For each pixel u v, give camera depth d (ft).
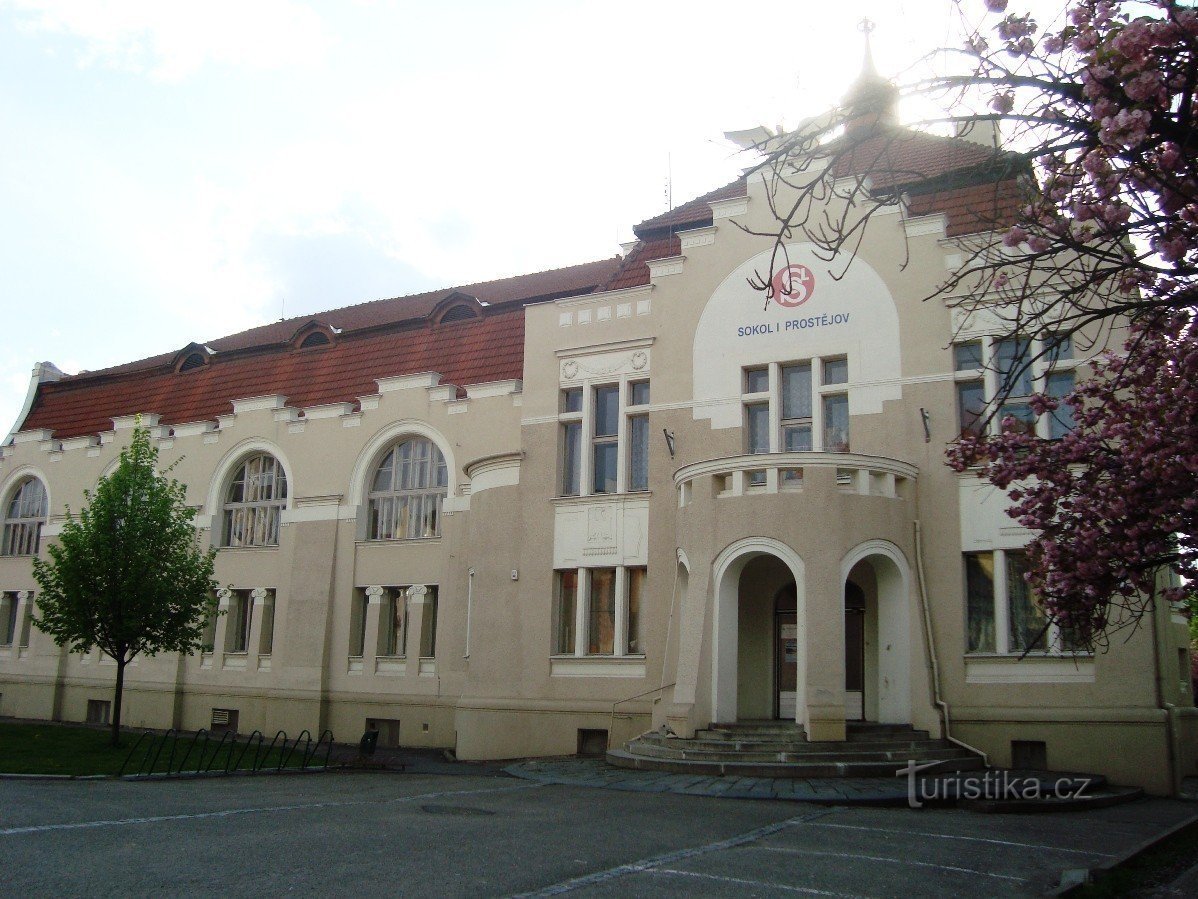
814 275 70.18
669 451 72.33
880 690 62.59
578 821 39.60
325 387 101.65
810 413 69.31
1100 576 36.73
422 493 89.92
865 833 38.47
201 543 100.48
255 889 25.84
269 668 94.38
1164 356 35.81
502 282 108.17
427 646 86.79
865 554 61.00
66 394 125.80
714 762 55.11
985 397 64.28
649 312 75.72
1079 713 58.65
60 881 25.95
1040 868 32.65
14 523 116.67
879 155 29.63
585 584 74.02
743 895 27.43
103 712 103.71
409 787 52.42
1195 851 37.50
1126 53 24.68
